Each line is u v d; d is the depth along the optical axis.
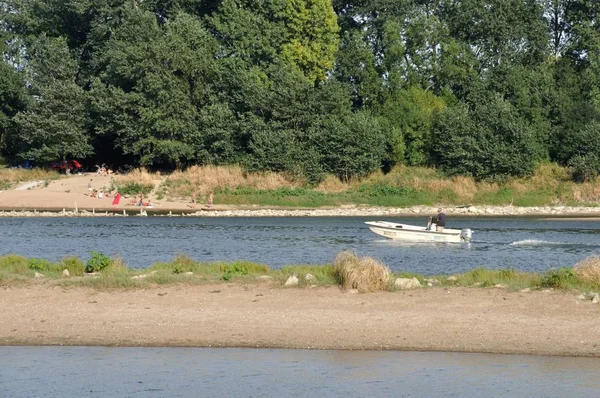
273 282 45.56
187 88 153.12
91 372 32.75
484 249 75.00
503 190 141.38
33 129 153.62
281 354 34.53
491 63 167.00
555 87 157.38
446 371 32.19
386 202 138.62
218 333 37.16
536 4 173.12
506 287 43.59
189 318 39.22
